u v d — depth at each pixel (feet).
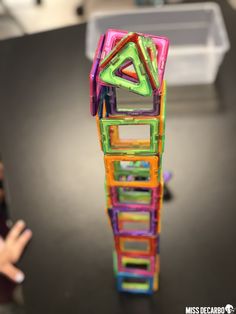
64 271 1.53
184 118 2.01
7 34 3.21
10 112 2.12
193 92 2.13
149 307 1.43
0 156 1.92
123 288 1.47
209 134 1.93
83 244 1.60
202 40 2.34
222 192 1.70
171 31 2.37
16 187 1.79
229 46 2.35
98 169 1.83
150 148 1.09
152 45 0.95
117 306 1.44
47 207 1.71
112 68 0.93
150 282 1.43
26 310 1.45
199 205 1.67
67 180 1.80
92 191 1.75
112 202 1.24
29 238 1.62
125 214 1.43
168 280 1.49
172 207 1.67
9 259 1.58
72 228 1.64
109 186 1.19
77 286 1.49
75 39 2.48
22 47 2.47
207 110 2.04
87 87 2.21
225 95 2.10
